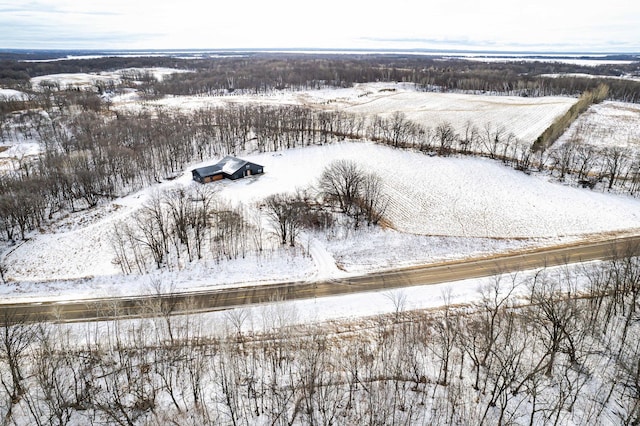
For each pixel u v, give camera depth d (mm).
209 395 46844
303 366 50000
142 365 50156
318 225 87375
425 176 115188
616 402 43219
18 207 87438
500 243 81688
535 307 59312
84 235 87812
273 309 62531
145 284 69750
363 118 174000
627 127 160625
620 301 57719
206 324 59125
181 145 138750
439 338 54562
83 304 65000
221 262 75375
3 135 153375
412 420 43469
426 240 82875
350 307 63156
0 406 44500
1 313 62781
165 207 96312
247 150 145250
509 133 155000
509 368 45062
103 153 127938
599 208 94938
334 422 43438
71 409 44812
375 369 49750
